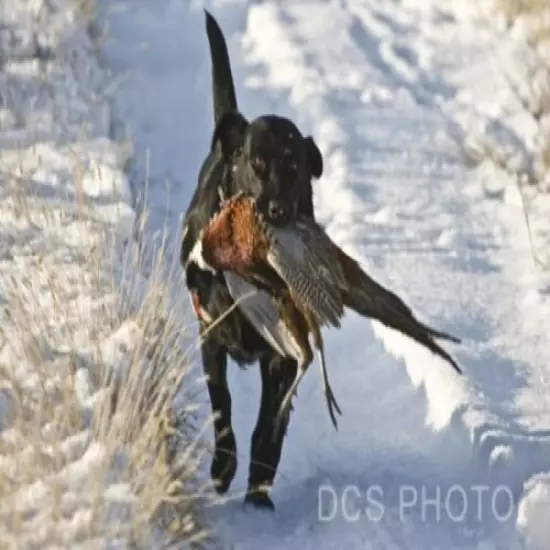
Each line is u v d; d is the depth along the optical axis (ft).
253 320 65.62
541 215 112.78
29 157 110.22
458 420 78.43
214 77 75.77
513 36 151.64
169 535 60.54
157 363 68.64
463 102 135.64
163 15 150.41
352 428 81.35
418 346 87.10
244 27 149.89
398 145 124.67
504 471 72.95
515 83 139.33
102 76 132.36
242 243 63.26
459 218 111.45
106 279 84.02
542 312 95.30
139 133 122.83
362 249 103.65
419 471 75.41
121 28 146.41
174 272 89.71
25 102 123.13
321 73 137.49
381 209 111.55
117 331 74.49
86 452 62.90
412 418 82.33
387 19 155.53
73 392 65.82
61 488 60.13
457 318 93.20
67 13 145.59
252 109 129.39
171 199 109.29
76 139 115.75
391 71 141.18
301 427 81.51
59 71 131.13
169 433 66.28
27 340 72.84
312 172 67.31
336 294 62.34
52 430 63.05
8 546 55.72
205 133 123.95
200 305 68.64
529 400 82.12
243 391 85.71
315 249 62.69
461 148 124.77
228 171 66.39
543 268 102.78
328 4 157.89
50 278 77.30
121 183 106.93
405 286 97.81
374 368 88.99
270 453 69.56
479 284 99.66
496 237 108.78
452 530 68.59
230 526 67.51
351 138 124.36
